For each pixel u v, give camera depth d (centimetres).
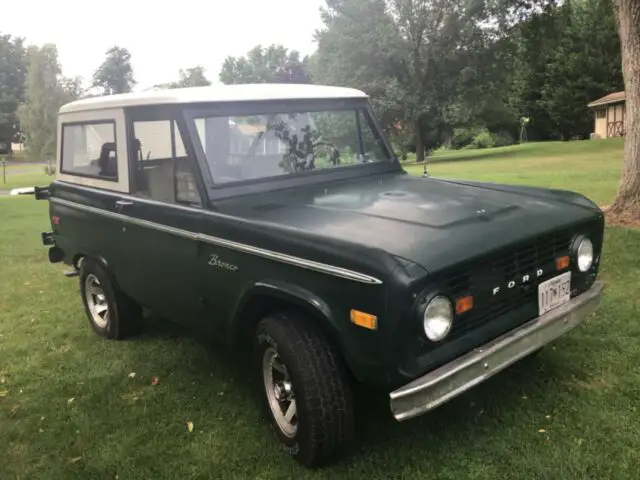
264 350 332
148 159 409
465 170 2334
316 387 298
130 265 441
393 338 264
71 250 521
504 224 321
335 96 445
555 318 330
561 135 5119
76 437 359
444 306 275
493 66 3853
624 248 692
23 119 3812
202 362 457
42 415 389
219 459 331
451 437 338
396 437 340
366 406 372
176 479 317
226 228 339
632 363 408
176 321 416
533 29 1933
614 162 2450
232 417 375
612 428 333
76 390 423
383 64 3972
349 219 323
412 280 260
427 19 3822
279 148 406
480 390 384
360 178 441
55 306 620
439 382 271
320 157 428
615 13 952
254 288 322
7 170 4888
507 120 4272
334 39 4006
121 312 493
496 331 304
